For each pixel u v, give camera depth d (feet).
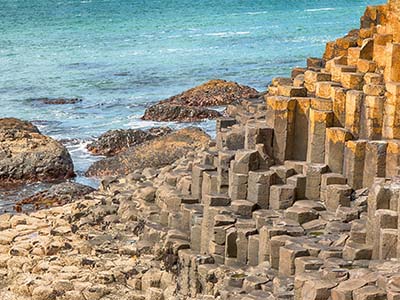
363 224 107.76
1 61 357.00
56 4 631.15
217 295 111.04
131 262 123.34
